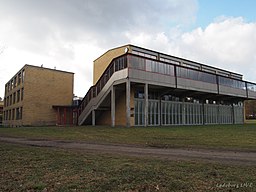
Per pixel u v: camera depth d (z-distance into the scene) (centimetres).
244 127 2812
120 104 3262
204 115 4231
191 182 585
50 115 4328
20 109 4262
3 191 537
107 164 795
